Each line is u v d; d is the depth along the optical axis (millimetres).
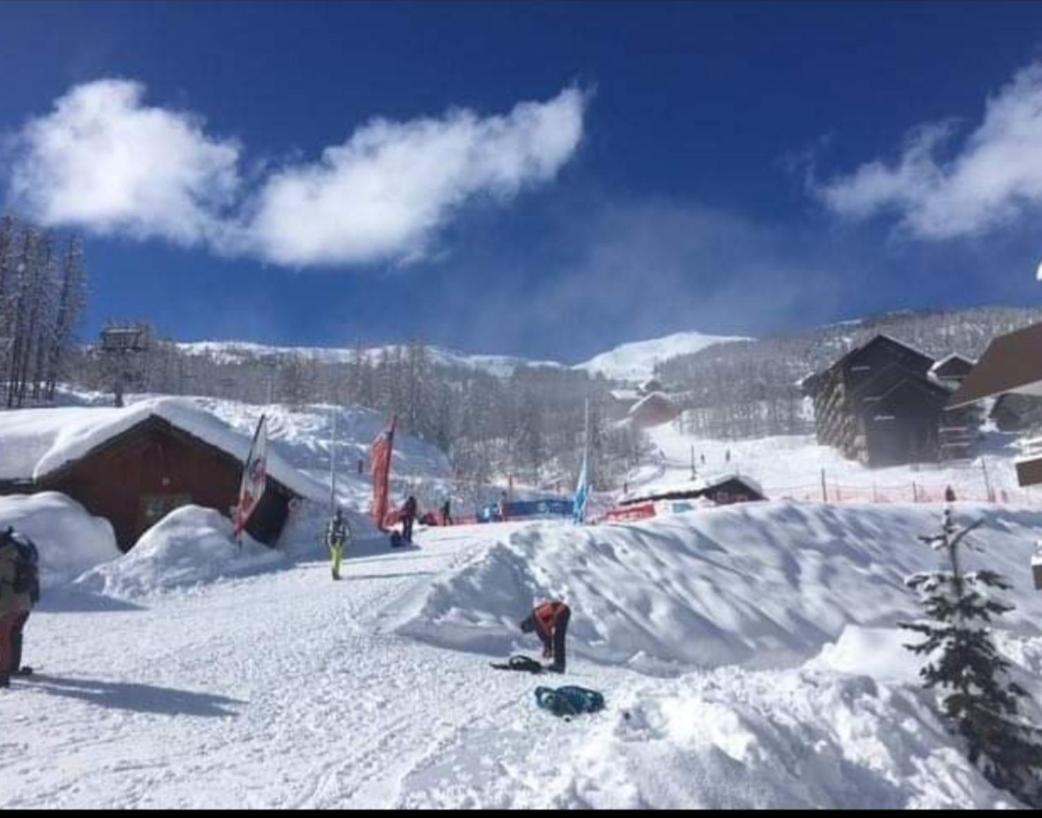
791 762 8547
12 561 11883
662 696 10109
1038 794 10438
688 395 152125
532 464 108938
